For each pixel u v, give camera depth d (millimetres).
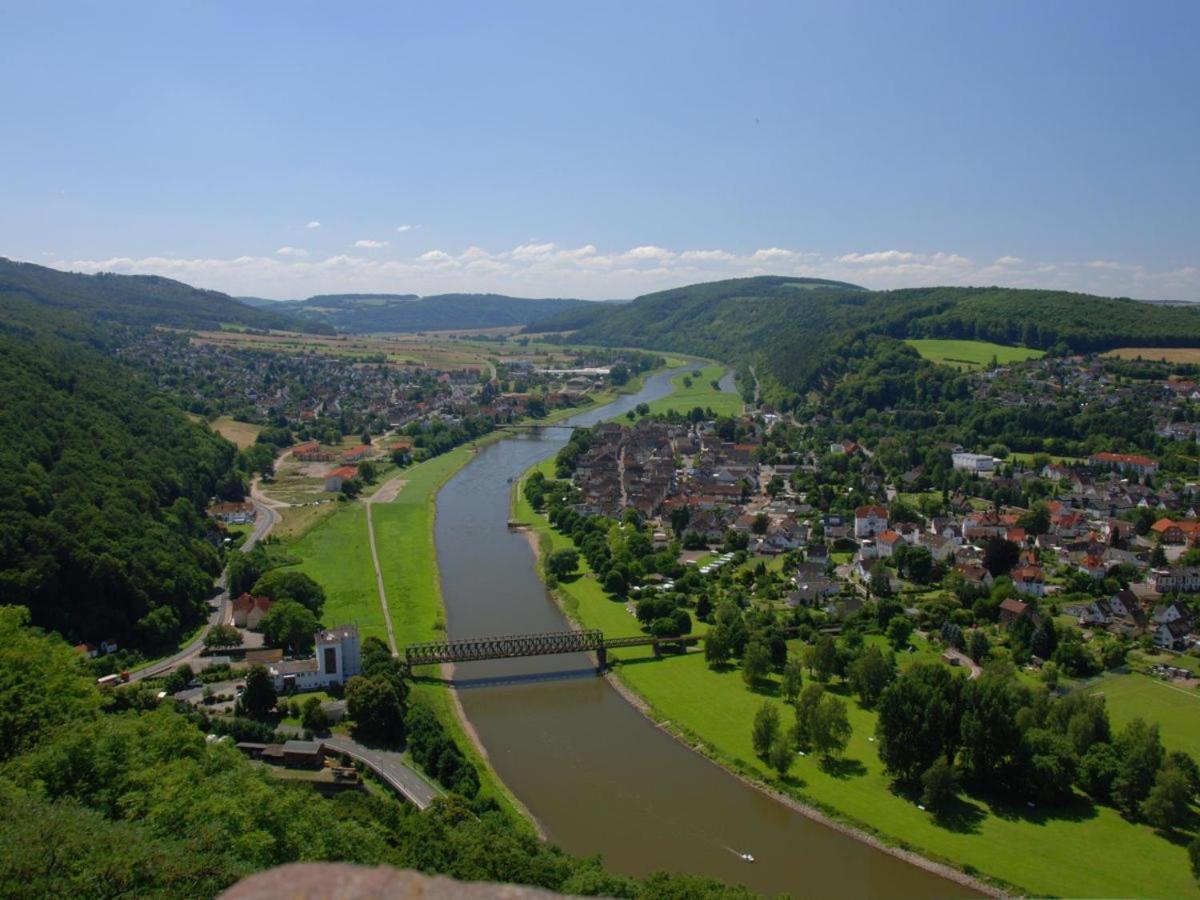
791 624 191250
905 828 118438
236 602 195750
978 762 126312
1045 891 104688
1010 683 142250
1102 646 177750
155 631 178125
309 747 130750
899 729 128750
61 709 103000
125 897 65188
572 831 118938
